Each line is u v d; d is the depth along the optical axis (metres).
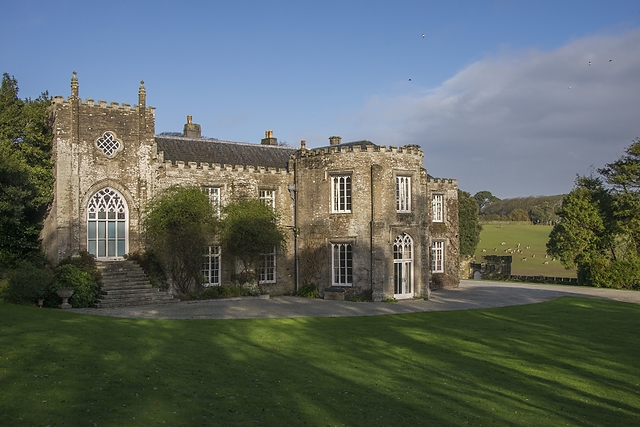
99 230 30.06
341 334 20.75
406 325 23.41
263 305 29.42
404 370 15.59
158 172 31.66
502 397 13.50
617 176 46.97
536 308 30.02
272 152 39.81
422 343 19.61
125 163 30.75
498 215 120.06
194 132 40.28
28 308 21.77
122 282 28.25
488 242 83.56
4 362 13.09
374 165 32.72
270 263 35.16
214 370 14.17
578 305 31.62
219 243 32.84
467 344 19.70
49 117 30.09
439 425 11.22
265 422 10.66
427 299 33.78
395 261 33.44
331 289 33.28
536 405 13.00
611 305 31.94
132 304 27.25
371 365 15.97
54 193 29.12
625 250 46.81
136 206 30.98
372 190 32.69
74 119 29.22
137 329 19.22
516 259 71.25
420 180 34.91
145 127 31.45
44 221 30.53
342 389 13.27
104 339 16.73
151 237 30.16
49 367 13.04
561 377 15.62
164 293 28.83
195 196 30.41
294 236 35.72
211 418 10.65
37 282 24.48
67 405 10.73
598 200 48.22
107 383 12.26
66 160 28.92
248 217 31.77
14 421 9.75
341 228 33.41
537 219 112.69
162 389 12.17
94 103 29.97
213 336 18.88
